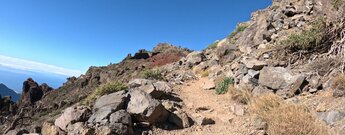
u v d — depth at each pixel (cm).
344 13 1547
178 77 2095
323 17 1711
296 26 2058
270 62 1605
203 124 1233
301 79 1346
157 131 1144
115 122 1083
